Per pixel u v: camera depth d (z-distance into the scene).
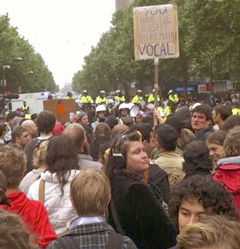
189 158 5.13
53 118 7.94
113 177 4.67
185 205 3.46
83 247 3.61
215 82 66.81
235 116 7.26
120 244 3.64
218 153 5.78
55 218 5.16
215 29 38.66
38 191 5.24
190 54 42.09
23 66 84.38
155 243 4.47
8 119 15.82
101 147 7.20
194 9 38.72
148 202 4.45
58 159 5.26
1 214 2.66
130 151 4.75
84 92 35.81
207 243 2.41
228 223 2.51
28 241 2.57
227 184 4.46
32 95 38.81
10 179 4.56
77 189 3.79
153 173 5.44
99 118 17.28
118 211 4.50
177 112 10.23
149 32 10.79
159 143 6.38
